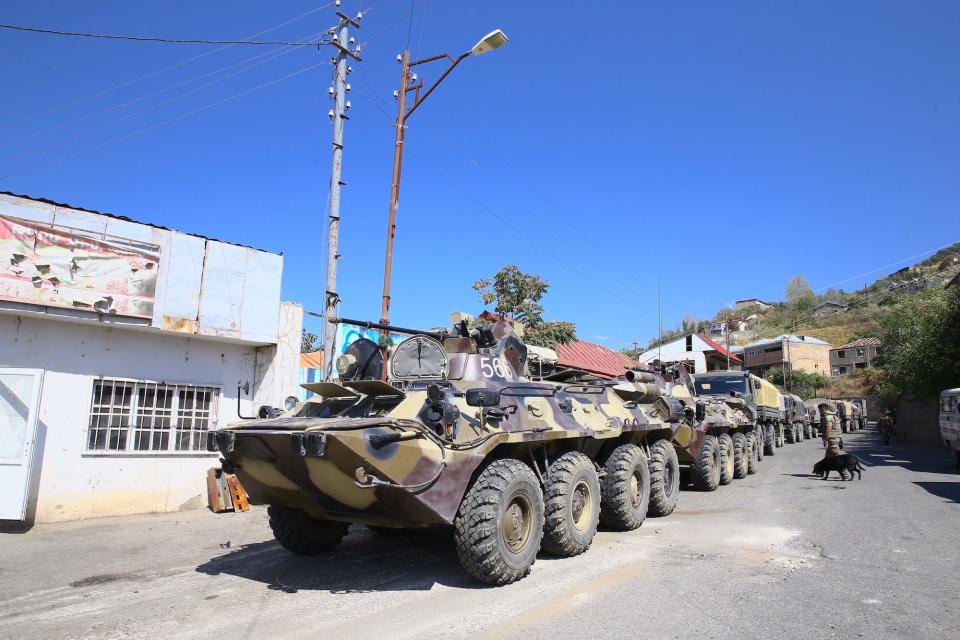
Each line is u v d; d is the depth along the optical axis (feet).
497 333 25.22
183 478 34.32
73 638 15.20
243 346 37.58
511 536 18.95
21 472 28.37
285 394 37.96
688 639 13.99
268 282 37.42
